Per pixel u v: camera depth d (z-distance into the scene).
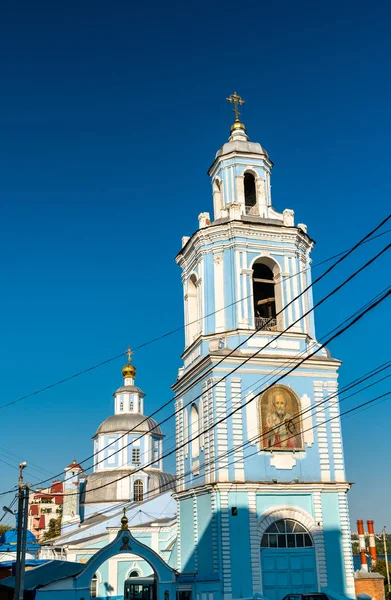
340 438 43.81
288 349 44.62
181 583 40.25
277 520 40.94
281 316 45.69
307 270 48.56
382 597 43.53
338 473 42.97
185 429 47.38
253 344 44.06
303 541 41.03
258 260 47.00
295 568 40.28
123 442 82.56
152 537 61.97
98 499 79.25
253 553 39.56
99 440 83.62
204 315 45.44
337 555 41.22
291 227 47.00
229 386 42.59
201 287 46.44
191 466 45.53
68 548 63.34
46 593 39.66
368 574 43.94
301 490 41.72
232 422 41.91
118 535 41.06
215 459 41.09
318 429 43.53
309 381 44.34
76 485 84.12
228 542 39.38
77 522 79.19
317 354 45.50
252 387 43.00
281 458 42.22
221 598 38.41
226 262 45.94
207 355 42.75
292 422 43.16
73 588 40.12
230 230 46.06
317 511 41.62
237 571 39.03
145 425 83.88
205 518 42.00
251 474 41.34
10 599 47.00
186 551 45.09
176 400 49.72
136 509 68.94
